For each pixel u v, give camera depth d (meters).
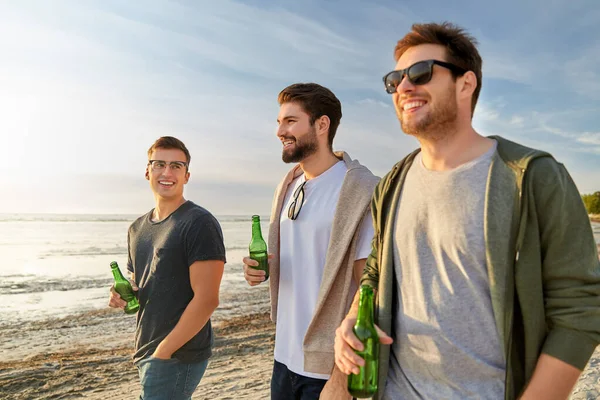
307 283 2.63
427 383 1.61
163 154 3.12
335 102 2.75
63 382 6.14
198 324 2.84
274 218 2.90
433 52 1.62
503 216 1.47
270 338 8.33
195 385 3.00
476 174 1.55
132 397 5.60
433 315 1.58
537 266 1.43
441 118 1.59
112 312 11.17
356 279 2.51
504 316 1.45
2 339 8.52
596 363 5.87
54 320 10.23
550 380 1.38
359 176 2.55
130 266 3.36
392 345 1.76
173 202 3.15
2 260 23.70
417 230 1.66
